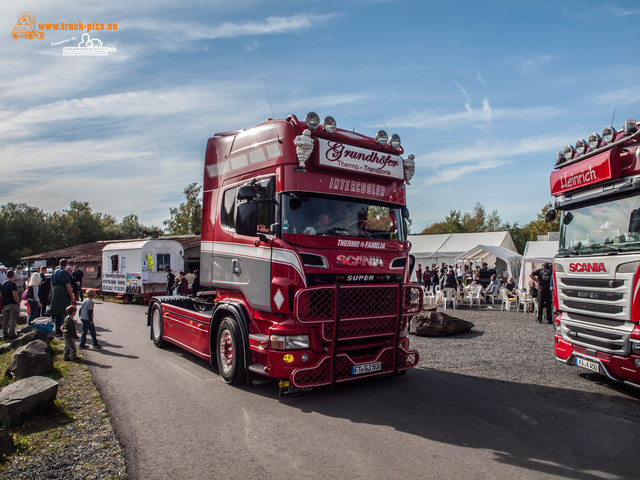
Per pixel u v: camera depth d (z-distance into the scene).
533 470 3.94
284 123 6.21
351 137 6.65
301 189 6.02
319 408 5.66
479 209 84.88
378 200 6.72
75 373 7.53
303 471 3.93
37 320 10.40
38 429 5.06
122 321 14.69
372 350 6.46
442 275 24.81
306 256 5.82
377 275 6.45
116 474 3.92
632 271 5.93
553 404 5.82
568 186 7.23
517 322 14.07
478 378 7.17
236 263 6.75
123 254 22.75
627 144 6.30
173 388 6.60
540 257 21.38
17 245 66.75
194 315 8.08
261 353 6.03
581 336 6.82
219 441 4.62
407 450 4.36
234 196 7.05
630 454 4.27
